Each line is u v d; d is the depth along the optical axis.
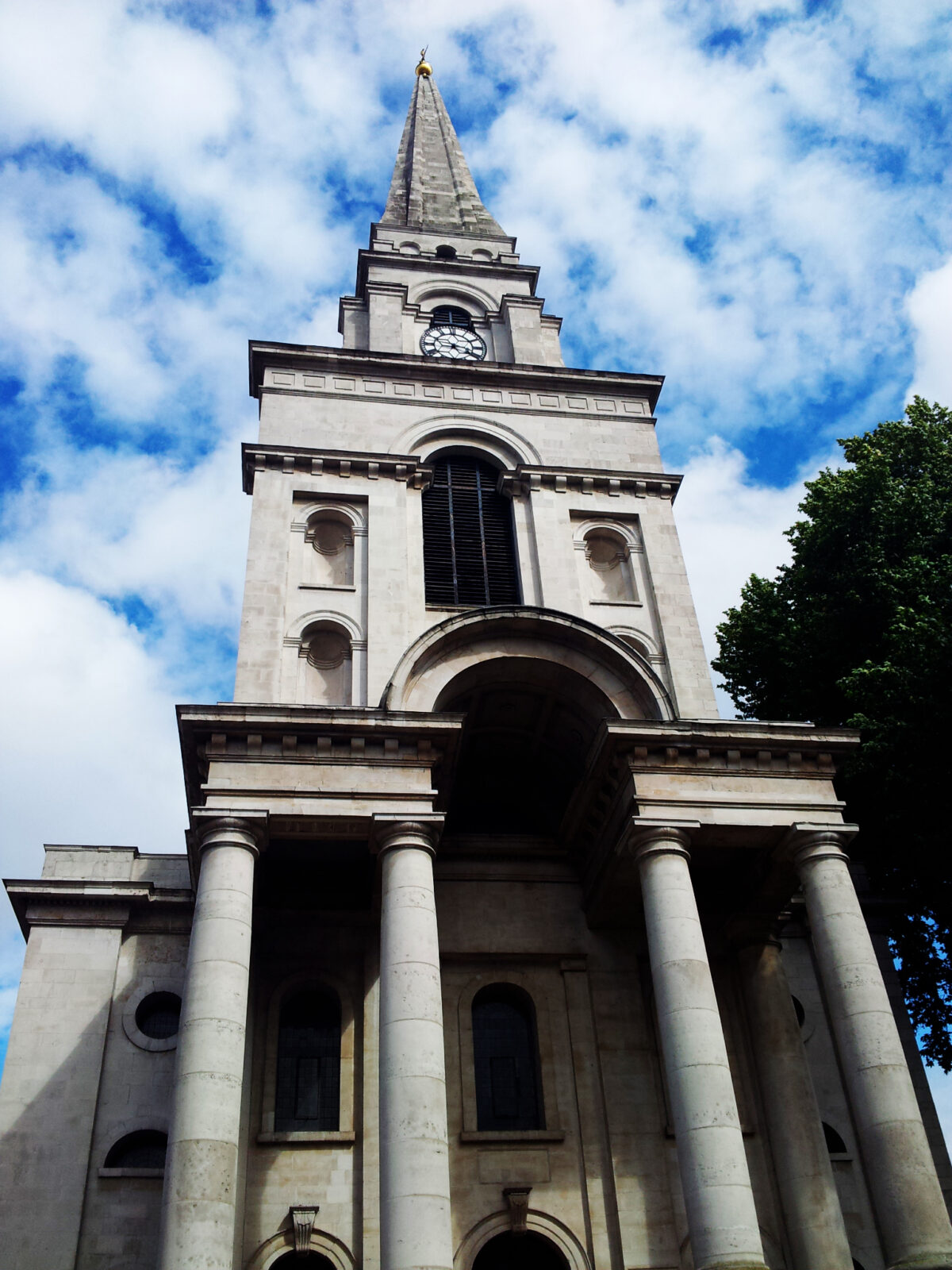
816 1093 25.66
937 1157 25.48
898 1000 27.41
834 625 31.81
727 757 24.44
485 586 29.73
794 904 27.69
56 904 26.81
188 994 19.94
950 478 33.19
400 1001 20.36
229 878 21.20
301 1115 23.50
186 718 22.70
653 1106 24.22
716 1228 18.94
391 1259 18.08
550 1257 22.80
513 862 27.12
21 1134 23.91
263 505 29.39
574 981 25.67
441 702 25.19
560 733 27.31
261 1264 21.34
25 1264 22.45
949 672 26.31
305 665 26.97
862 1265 23.53
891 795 27.47
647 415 34.16
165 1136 24.56
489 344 37.06
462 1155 23.25
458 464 32.31
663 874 22.72
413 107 50.66
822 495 33.78
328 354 33.06
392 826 22.33
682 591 29.97
